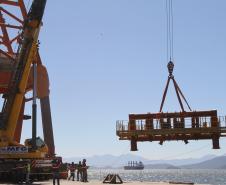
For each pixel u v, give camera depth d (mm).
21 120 44062
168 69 31828
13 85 37531
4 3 46125
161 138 29250
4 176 37000
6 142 36938
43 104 45969
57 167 31953
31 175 37969
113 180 36594
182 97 31453
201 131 27891
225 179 164875
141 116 29156
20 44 38094
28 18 37500
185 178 186000
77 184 34531
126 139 29469
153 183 37656
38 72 45188
